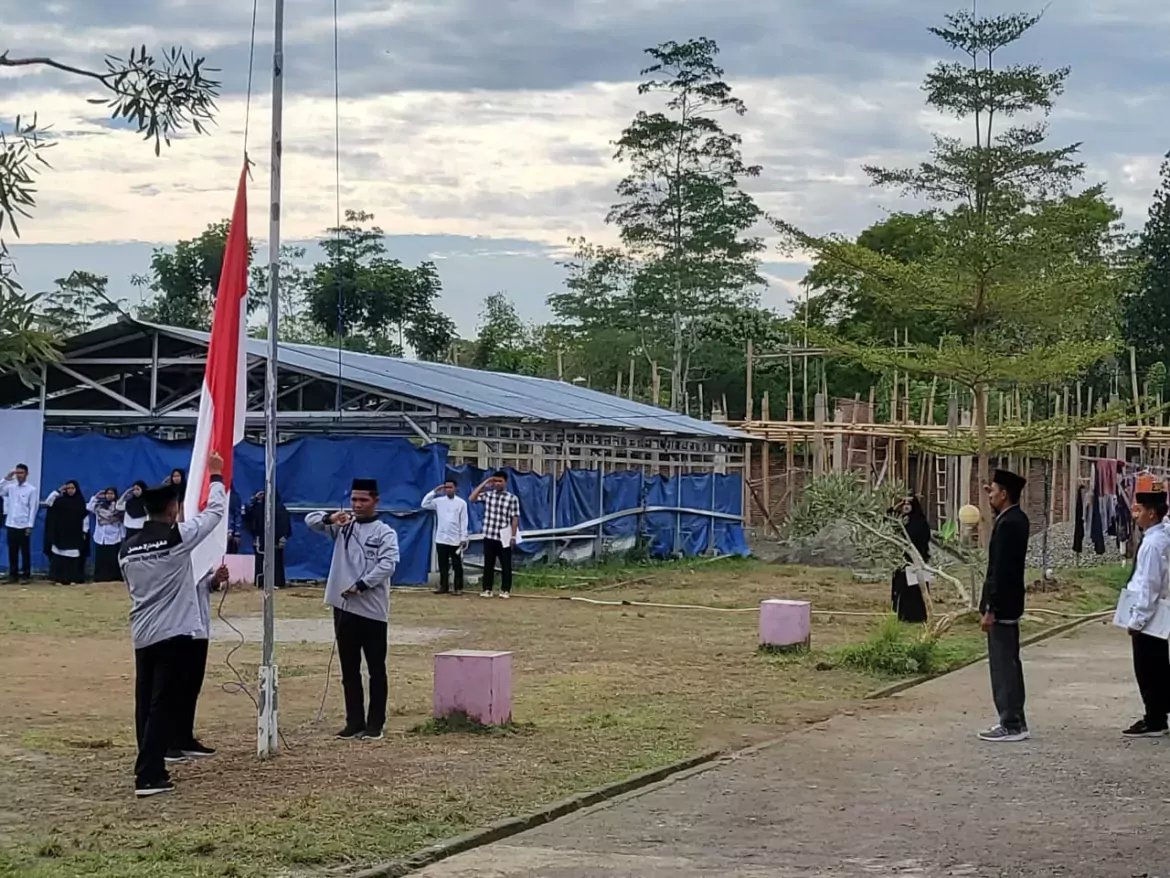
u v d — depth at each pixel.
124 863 7.72
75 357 30.94
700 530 37.41
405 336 57.09
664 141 60.28
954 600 24.69
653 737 11.88
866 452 41.22
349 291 55.09
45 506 29.78
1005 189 23.30
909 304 23.72
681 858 8.13
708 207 60.28
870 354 23.67
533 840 8.58
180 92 6.32
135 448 29.72
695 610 23.66
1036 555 36.66
